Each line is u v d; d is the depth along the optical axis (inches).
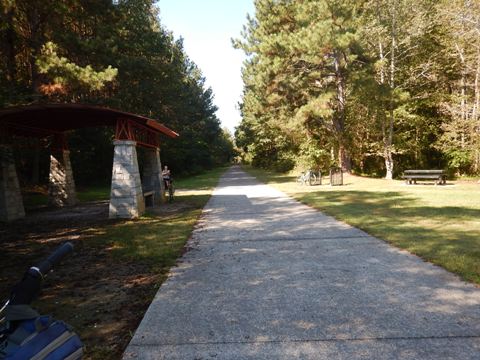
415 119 1132.5
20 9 640.4
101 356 130.2
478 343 132.1
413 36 1056.8
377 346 131.5
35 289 57.4
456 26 953.5
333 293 184.7
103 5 757.3
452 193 652.7
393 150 1088.8
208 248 286.2
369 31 992.9
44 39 690.2
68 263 254.5
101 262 255.1
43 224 428.5
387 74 1098.1
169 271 230.1
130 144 465.7
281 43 964.0
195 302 177.8
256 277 213.5
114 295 191.5
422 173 916.0
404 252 259.3
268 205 534.6
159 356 128.3
